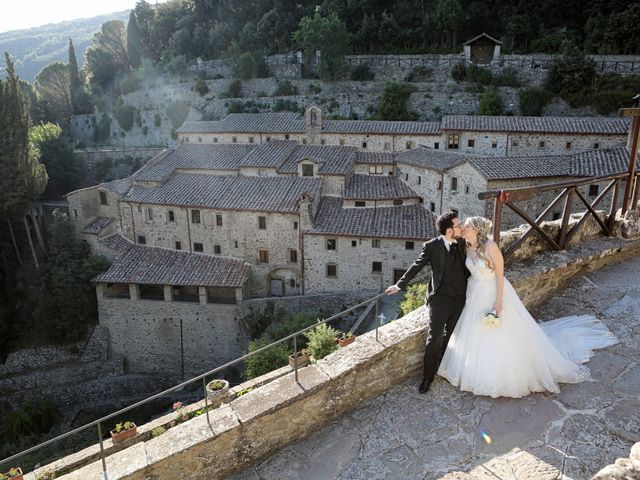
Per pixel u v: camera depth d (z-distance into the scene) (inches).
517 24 2716.5
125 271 1555.1
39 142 2407.7
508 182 1369.3
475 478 201.5
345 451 229.9
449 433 231.3
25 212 1788.9
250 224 1581.0
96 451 488.7
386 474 211.6
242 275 1525.6
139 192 1721.2
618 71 2329.0
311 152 1814.7
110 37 4106.8
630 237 403.9
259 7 3545.8
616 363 271.7
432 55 2709.2
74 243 1667.1
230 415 227.8
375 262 1485.0
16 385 1545.3
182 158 1904.5
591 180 370.3
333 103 2696.9
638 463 146.6
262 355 970.7
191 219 1640.0
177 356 1550.2
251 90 3006.9
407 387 270.2
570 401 244.1
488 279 250.8
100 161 2696.9
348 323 1434.5
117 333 1571.1
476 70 2511.1
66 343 1599.4
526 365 248.7
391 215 1549.0
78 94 3683.6
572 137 1748.3
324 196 1672.0
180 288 1647.4
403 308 876.0
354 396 258.7
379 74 2797.7
